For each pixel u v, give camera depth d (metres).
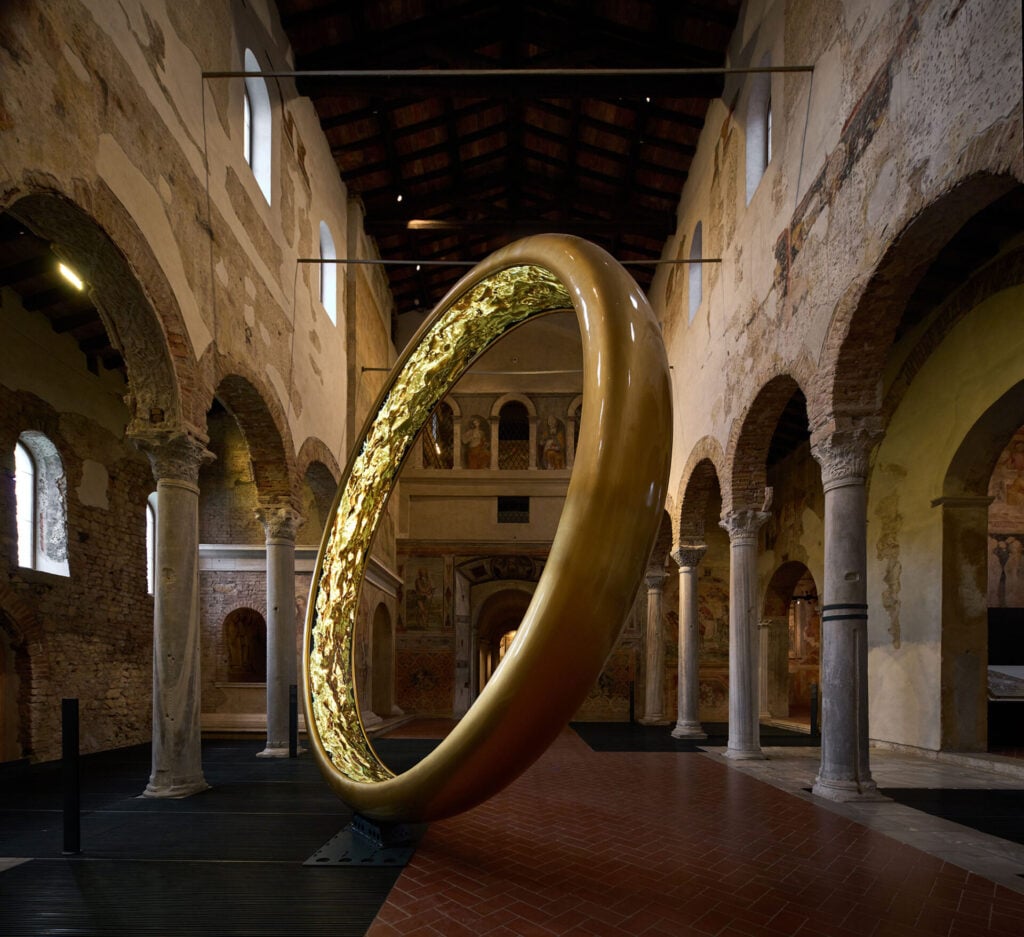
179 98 7.13
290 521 10.24
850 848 5.10
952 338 10.11
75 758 5.12
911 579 10.77
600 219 16.97
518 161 16.05
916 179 5.39
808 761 9.64
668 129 13.32
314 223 12.11
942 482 10.16
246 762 9.30
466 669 19.03
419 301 20.64
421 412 6.36
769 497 10.11
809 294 7.48
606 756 10.20
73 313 10.84
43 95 4.97
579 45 11.66
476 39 11.91
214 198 7.89
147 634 13.02
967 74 4.75
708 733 13.83
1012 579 12.78
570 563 3.21
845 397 6.78
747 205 9.80
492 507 19.52
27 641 9.92
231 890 4.24
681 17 10.98
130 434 6.79
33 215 5.46
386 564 17.45
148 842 5.30
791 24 8.21
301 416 10.91
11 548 9.84
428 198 15.79
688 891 4.19
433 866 4.63
